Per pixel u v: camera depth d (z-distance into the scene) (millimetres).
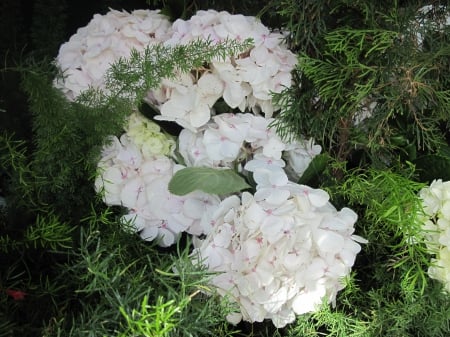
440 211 543
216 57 558
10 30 661
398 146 611
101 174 566
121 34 604
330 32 572
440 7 583
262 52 576
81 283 515
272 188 516
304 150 598
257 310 516
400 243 523
